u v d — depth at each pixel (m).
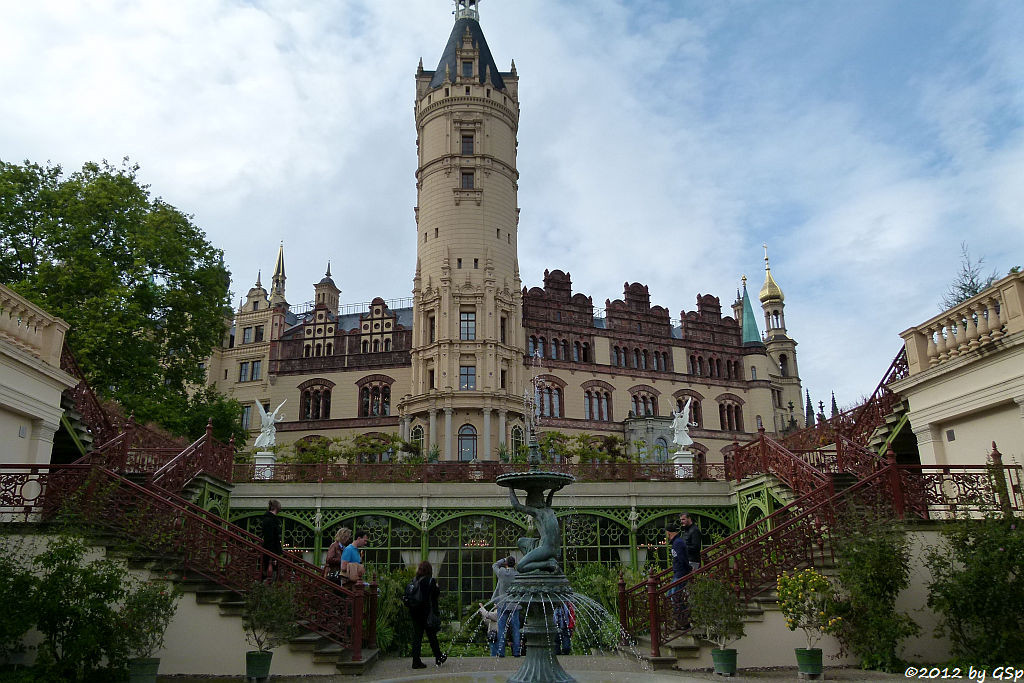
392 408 57.34
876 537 12.87
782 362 76.00
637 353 63.50
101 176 32.06
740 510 23.39
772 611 13.70
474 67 56.72
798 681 11.73
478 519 25.41
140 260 30.84
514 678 10.25
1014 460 14.19
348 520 25.36
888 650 12.59
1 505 13.52
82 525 13.39
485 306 51.34
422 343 52.16
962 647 12.77
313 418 58.78
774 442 20.61
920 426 16.70
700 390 65.12
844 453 18.83
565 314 61.16
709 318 67.94
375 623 14.58
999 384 14.26
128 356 30.25
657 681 10.78
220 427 36.31
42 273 28.44
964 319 15.63
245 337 64.19
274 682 12.06
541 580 10.47
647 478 26.38
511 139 56.91
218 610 13.37
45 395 15.84
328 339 60.38
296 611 12.41
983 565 11.97
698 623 12.67
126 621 11.34
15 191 29.59
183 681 12.48
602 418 60.34
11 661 12.31
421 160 56.28
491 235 53.34
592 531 25.20
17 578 11.36
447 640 18.86
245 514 24.53
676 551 14.83
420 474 25.84
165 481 17.66
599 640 16.16
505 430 49.59
